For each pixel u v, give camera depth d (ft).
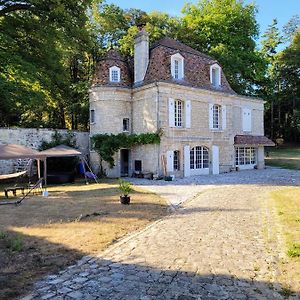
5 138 82.12
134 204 42.78
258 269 19.07
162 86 81.97
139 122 87.40
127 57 100.94
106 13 114.42
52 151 67.92
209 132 94.07
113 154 86.17
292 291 15.97
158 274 18.61
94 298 15.70
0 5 69.10
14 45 72.54
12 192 57.36
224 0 122.52
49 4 64.69
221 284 17.08
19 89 68.90
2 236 26.17
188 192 55.47
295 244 23.00
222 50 114.73
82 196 51.11
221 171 97.55
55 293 16.25
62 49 79.36
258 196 48.83
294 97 177.27
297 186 60.39
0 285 17.11
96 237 26.20
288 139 181.16
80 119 121.19
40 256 21.70
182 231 28.35
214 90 94.12
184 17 127.44
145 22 117.50
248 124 108.78
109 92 87.10
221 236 26.48
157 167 80.69
